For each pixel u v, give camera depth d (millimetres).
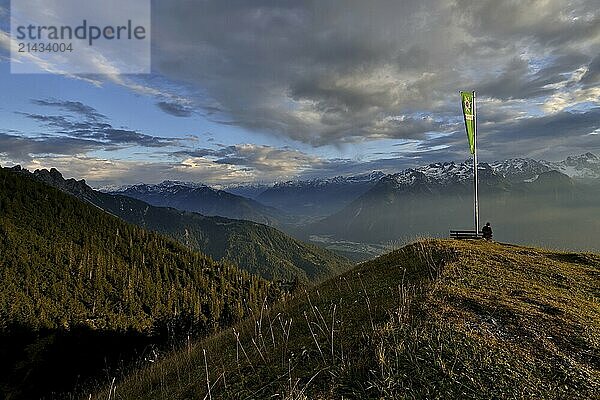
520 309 12688
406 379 8938
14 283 76500
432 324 11055
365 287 18250
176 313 79625
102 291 86500
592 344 10695
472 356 9648
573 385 8891
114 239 117062
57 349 56062
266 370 10797
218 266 122312
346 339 11352
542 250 26109
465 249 22016
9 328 58219
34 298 73875
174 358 17891
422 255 21266
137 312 82500
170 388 12875
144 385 14477
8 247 87688
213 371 12492
